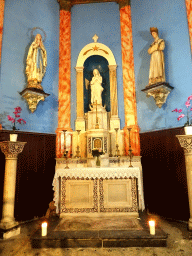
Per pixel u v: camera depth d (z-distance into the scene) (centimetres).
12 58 616
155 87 596
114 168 518
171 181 577
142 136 656
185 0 598
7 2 626
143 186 635
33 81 623
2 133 560
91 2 770
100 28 755
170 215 569
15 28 634
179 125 578
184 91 576
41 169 629
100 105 706
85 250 383
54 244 394
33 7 690
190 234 430
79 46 751
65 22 756
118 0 751
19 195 570
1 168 540
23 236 462
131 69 700
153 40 666
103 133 641
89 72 797
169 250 380
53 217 516
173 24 622
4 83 589
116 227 439
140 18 707
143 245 393
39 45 651
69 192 519
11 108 595
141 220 480
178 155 570
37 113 654
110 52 732
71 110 716
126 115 685
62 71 722
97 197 514
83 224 458
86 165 659
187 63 577
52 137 676
